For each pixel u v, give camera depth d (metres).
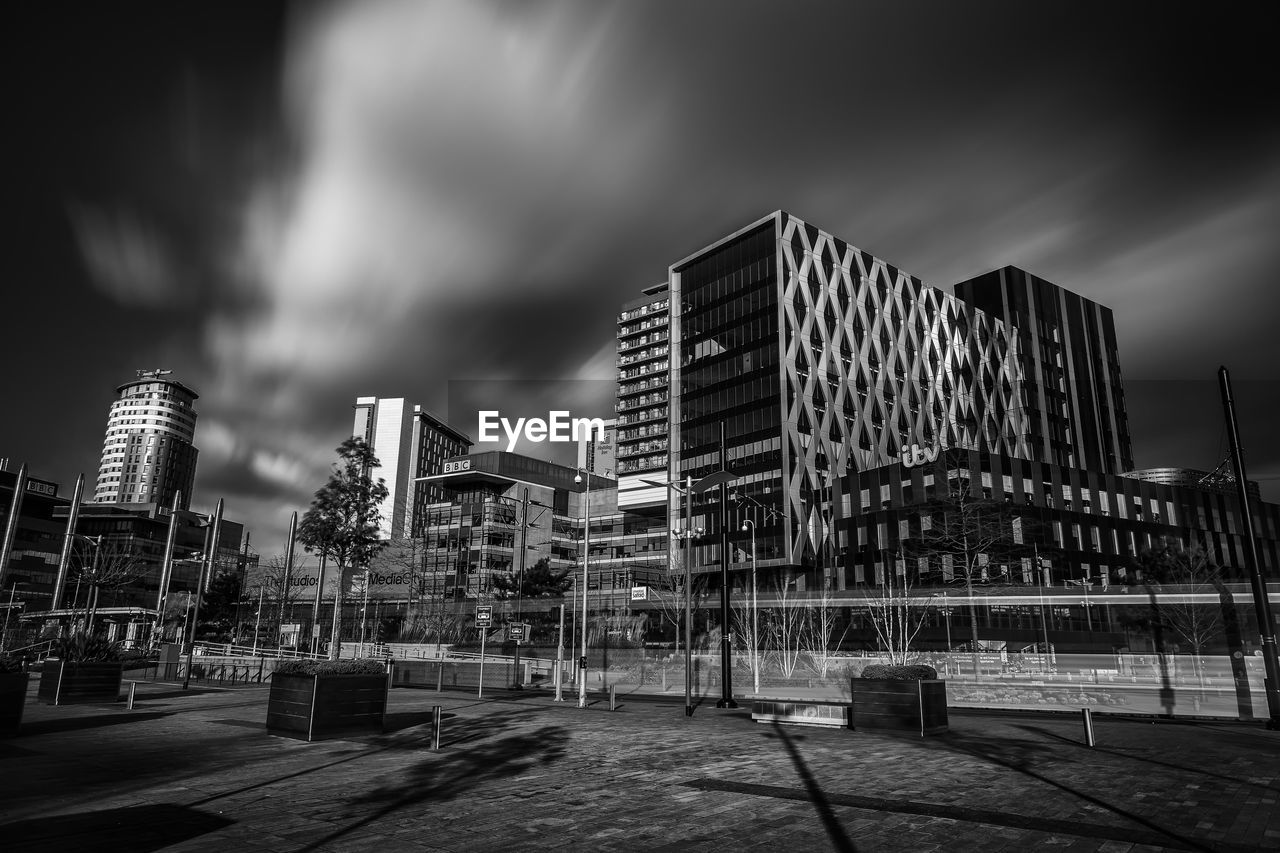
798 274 99.12
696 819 8.88
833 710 17.94
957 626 61.28
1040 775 11.49
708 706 25.03
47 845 7.38
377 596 94.81
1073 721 19.59
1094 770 11.89
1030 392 125.44
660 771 12.00
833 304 101.88
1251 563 18.83
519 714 20.91
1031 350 128.38
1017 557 67.75
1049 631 58.53
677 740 15.56
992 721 19.55
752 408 94.75
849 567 82.31
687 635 22.09
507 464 115.69
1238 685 24.91
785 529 86.75
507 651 61.34
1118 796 9.97
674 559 94.00
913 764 12.54
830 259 103.75
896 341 109.00
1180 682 32.31
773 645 59.62
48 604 127.19
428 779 11.26
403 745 14.70
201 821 8.57
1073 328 136.25
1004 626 60.62
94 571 69.06
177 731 16.58
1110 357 140.62
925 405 109.50
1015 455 119.38
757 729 17.59
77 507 52.12
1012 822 8.66
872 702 16.88
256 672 37.72
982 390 119.25
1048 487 76.69
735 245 102.69
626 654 51.50
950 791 10.38
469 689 33.00
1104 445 131.88
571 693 32.12
